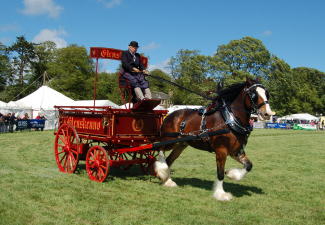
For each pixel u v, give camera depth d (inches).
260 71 1727.4
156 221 158.6
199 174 301.6
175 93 2263.8
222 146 204.8
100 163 250.1
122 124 247.8
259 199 207.9
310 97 2278.5
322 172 314.5
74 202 187.0
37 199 192.1
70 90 1887.3
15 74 1893.5
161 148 245.3
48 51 2046.0
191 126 227.1
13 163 328.2
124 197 201.2
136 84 257.1
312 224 162.2
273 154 460.8
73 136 282.2
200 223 157.3
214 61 1811.0
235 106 209.3
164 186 239.8
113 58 291.0
